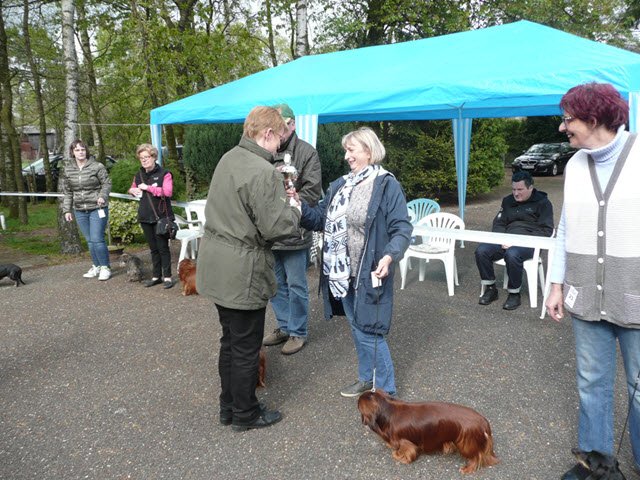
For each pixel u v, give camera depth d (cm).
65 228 761
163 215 538
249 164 238
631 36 1598
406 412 239
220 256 244
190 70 1041
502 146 1315
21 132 1848
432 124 1252
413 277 582
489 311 458
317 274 591
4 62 1102
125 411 298
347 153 273
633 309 192
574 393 306
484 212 1130
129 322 448
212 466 245
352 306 282
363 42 1363
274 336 386
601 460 211
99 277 590
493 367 343
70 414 296
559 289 223
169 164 1168
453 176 1241
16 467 247
